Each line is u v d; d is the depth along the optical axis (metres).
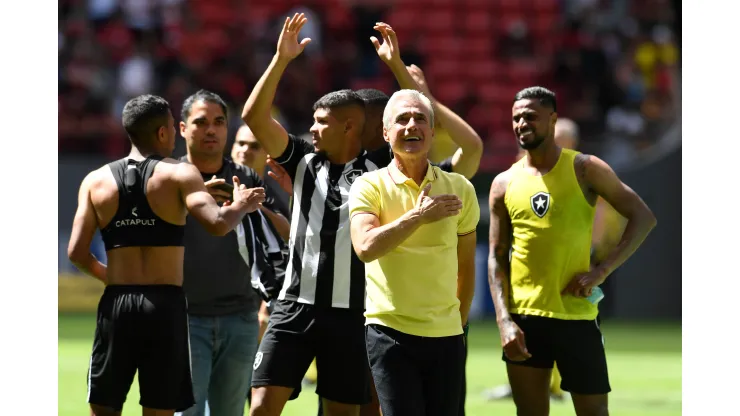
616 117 79.81
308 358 19.09
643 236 20.41
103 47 80.88
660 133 73.56
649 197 70.38
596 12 89.00
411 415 16.47
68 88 77.31
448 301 16.97
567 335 20.34
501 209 21.08
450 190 17.47
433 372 16.91
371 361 16.94
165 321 18.05
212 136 21.56
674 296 70.81
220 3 86.56
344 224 19.00
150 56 80.19
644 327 64.44
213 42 84.19
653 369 43.41
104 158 69.50
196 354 21.23
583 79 82.19
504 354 20.62
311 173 19.48
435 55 87.12
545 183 20.56
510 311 20.84
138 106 18.69
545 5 89.50
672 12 88.62
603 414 20.66
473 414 30.50
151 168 18.34
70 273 68.81
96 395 18.14
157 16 85.19
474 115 83.44
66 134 72.06
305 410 30.67
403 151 16.83
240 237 20.88
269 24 84.88
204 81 78.12
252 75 79.94
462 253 17.98
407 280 16.73
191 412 20.95
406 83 21.05
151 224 18.22
